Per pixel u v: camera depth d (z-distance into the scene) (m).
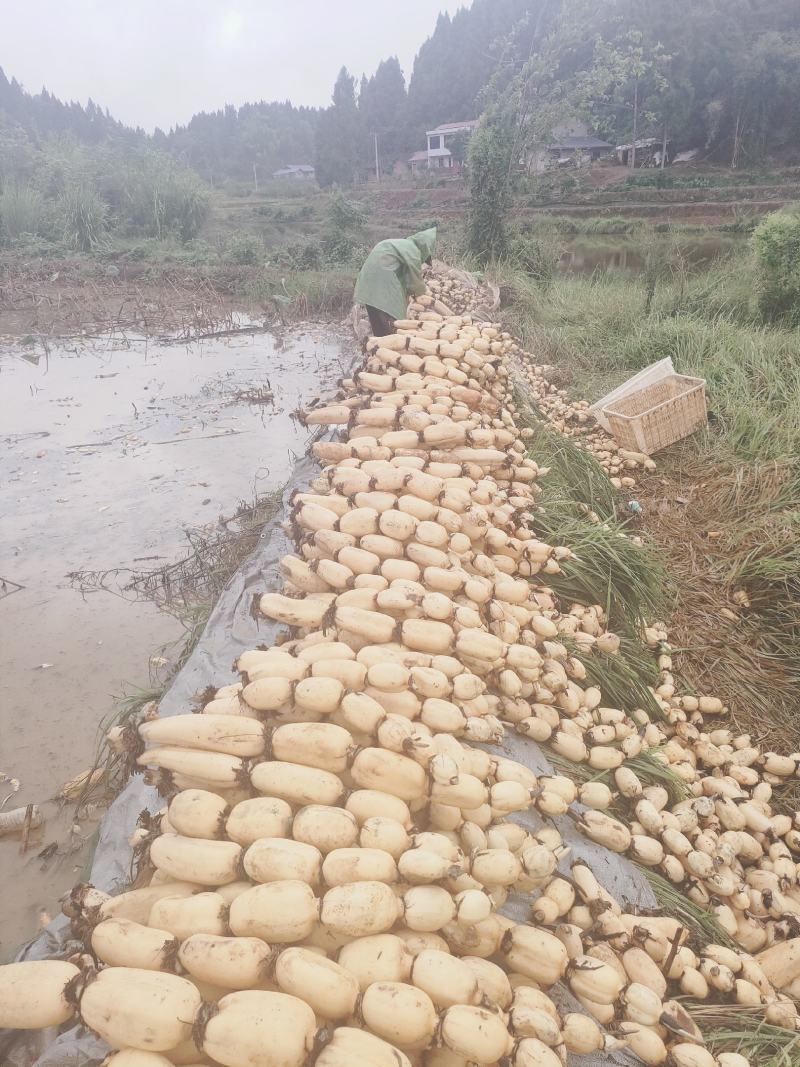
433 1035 1.61
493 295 12.49
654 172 49.66
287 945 1.75
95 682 4.54
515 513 3.79
